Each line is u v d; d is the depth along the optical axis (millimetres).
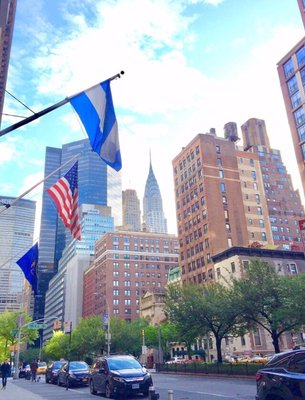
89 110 10914
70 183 15930
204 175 82625
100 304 133625
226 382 25078
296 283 29344
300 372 8391
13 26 19594
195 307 36031
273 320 30188
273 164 113438
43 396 18922
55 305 197875
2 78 21188
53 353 102875
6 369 25891
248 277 32906
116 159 11359
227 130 104250
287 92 77625
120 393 16531
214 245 75938
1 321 77188
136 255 136625
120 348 76000
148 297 96250
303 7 70938
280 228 102875
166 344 76250
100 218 185125
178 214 91688
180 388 21500
